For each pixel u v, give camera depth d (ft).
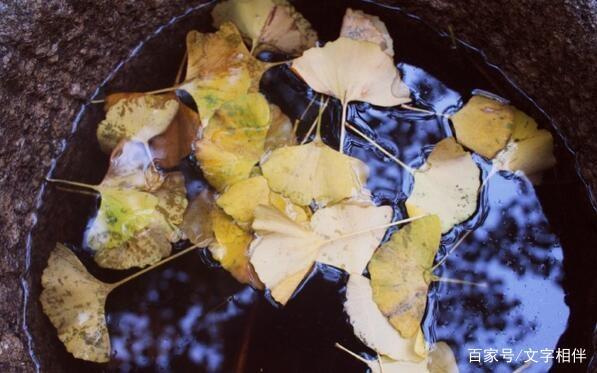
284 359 1.70
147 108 1.79
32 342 1.71
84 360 1.71
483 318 1.73
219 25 1.90
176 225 1.74
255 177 1.73
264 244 1.69
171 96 1.82
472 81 1.87
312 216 1.69
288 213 1.72
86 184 1.80
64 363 1.70
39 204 1.80
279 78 1.85
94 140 1.84
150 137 1.79
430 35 1.91
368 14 1.90
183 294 1.73
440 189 1.73
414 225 1.68
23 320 1.72
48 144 1.80
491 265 1.75
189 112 1.79
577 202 1.78
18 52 1.67
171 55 1.90
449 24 1.88
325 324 1.70
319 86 1.81
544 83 1.80
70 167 1.82
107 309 1.73
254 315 1.72
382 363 1.66
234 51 1.82
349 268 1.69
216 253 1.72
